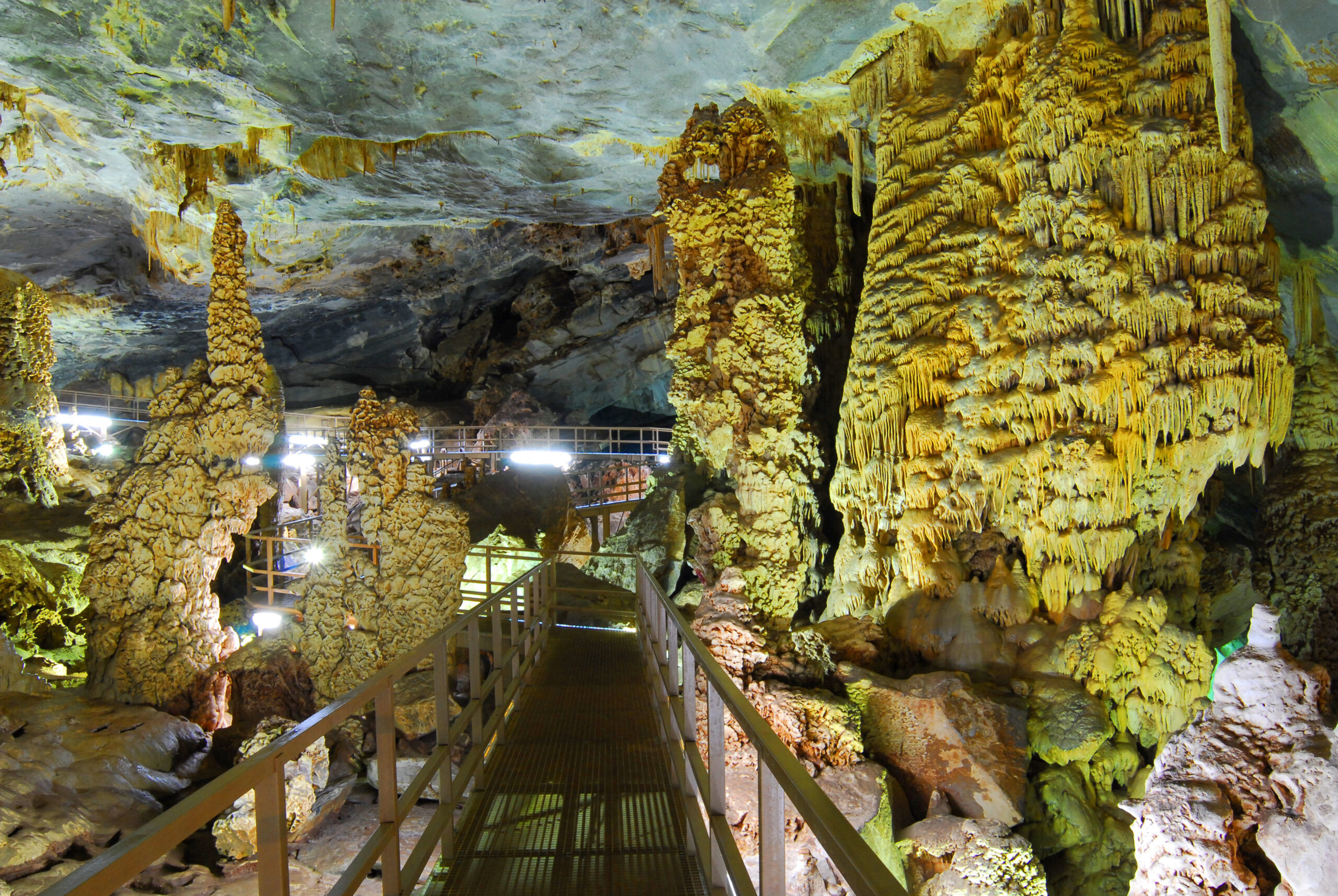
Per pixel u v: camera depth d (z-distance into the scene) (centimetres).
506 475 1322
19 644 1117
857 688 759
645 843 362
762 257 892
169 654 798
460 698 787
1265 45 686
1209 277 683
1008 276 768
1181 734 539
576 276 2206
